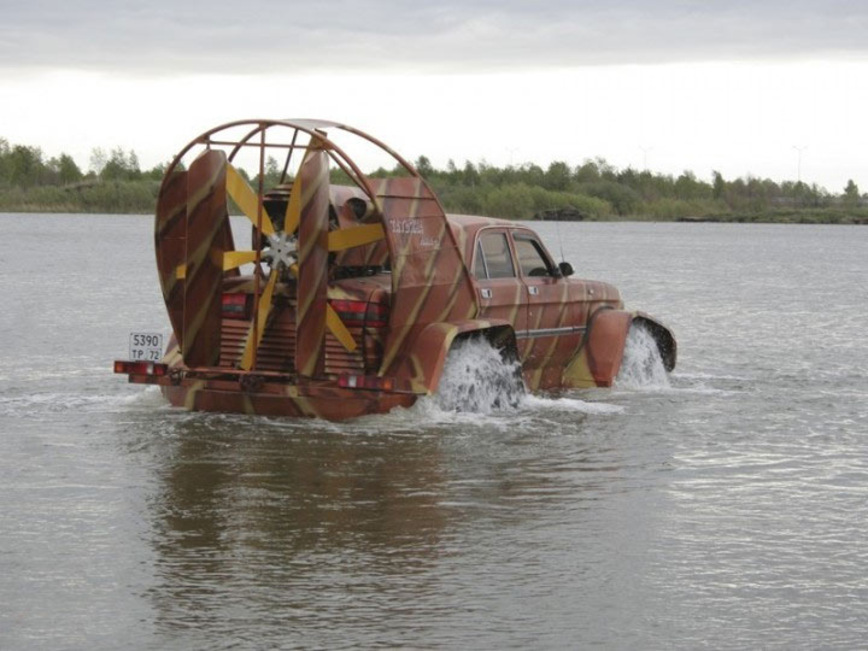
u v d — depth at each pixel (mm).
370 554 9203
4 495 10812
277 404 14023
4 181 153500
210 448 12656
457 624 7793
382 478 11539
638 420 14570
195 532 9734
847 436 13789
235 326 14188
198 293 14078
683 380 17859
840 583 8656
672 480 11609
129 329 23250
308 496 10867
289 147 14625
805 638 7641
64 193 145875
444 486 11266
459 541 9547
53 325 23828
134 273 39438
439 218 14148
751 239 94375
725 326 25859
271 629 7672
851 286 39406
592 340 16844
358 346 13609
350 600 8203
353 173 13281
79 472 11641
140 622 7785
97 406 14906
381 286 13805
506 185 134375
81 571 8750
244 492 10977
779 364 19750
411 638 7555
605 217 151625
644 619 7926
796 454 12812
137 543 9422
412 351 13930
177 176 14180
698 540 9648
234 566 8891
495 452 12695
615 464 12250
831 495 11102
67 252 53656
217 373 14023
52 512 10273
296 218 13867
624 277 43219
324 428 13641
